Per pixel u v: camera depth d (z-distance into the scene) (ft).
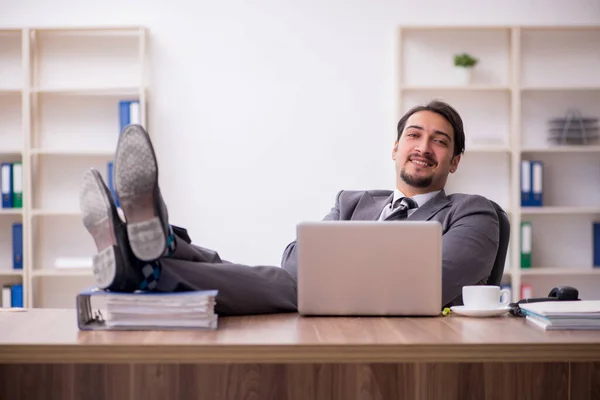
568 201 15.87
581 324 5.00
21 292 14.84
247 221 15.30
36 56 15.37
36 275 14.92
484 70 15.56
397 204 8.18
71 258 15.42
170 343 4.43
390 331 4.89
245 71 15.35
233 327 5.10
